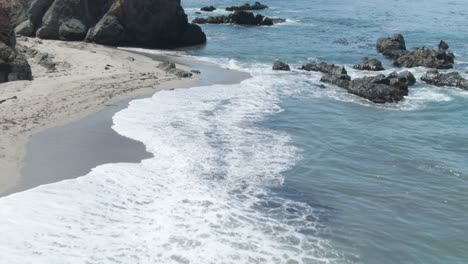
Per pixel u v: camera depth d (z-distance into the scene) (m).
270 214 17.09
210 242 14.93
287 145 23.88
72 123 24.44
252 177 19.92
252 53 48.66
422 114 30.11
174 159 20.91
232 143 23.48
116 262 13.51
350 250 15.38
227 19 71.31
